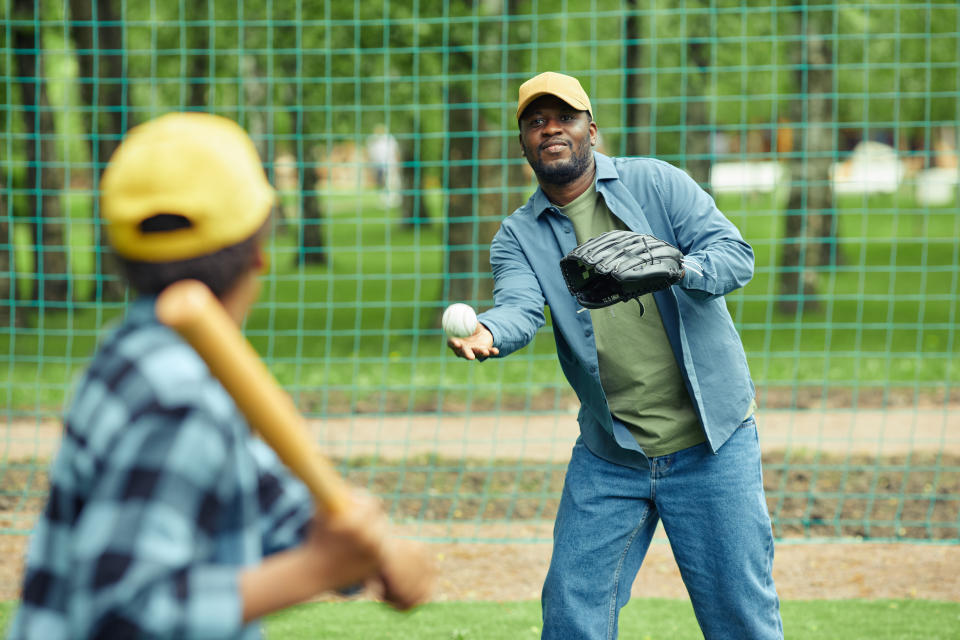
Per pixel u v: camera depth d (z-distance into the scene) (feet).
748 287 75.15
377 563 6.52
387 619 21.66
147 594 5.66
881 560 25.82
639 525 15.33
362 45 59.57
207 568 5.99
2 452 37.65
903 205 122.62
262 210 6.87
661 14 62.44
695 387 14.55
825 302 70.28
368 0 59.52
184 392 6.16
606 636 15.39
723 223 15.05
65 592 6.22
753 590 14.85
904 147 125.59
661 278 13.41
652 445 14.89
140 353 6.36
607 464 15.21
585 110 15.06
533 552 26.94
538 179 15.40
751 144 143.74
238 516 6.58
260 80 51.03
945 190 123.54
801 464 34.12
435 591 23.82
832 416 41.04
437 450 37.01
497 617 21.88
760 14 65.16
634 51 65.00
